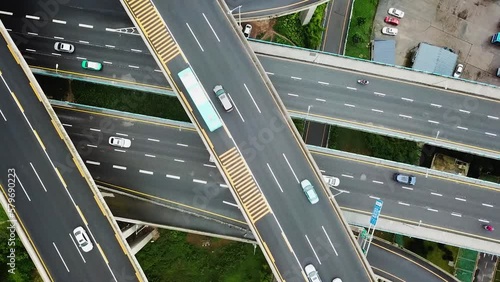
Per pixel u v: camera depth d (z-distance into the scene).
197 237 73.31
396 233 69.94
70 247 58.34
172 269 72.62
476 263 76.62
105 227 58.62
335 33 80.81
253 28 77.25
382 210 69.94
